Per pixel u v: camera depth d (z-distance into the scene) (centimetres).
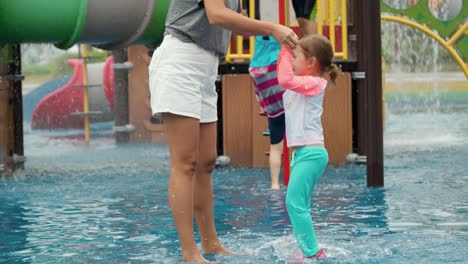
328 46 543
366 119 813
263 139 1009
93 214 709
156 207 737
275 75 816
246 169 997
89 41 896
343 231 598
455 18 1294
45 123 1825
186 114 506
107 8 871
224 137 1015
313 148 525
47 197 816
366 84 812
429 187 805
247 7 1024
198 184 538
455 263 491
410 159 1040
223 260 516
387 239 565
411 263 493
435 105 1975
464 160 1015
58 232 631
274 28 502
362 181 859
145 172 1005
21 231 639
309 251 514
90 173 1008
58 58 2852
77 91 1847
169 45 509
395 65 2395
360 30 998
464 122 1573
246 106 1011
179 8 511
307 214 518
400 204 712
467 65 1325
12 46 1038
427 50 2405
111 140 1509
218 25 498
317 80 531
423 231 592
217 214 689
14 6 838
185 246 510
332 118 1006
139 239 594
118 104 1429
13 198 813
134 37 907
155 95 512
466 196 747
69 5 858
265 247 552
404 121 1627
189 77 507
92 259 531
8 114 1031
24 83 2736
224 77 1014
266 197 774
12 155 1037
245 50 1079
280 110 823
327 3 1102
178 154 511
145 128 1430
